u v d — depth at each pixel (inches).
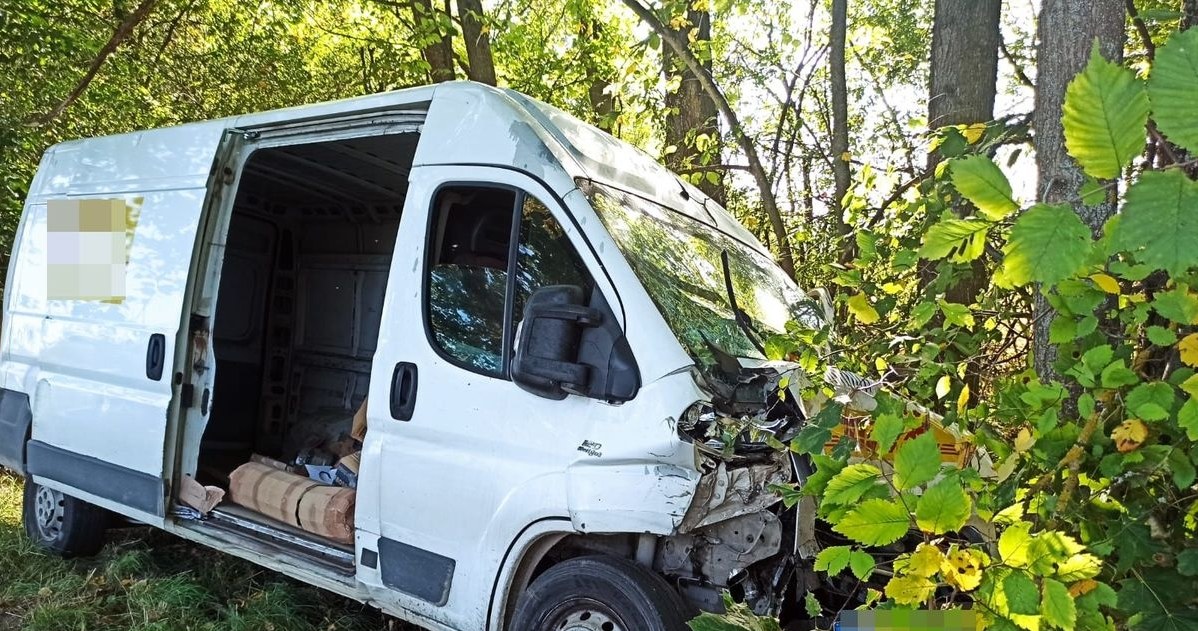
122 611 172.1
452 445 133.2
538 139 133.6
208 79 465.7
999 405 85.0
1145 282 80.5
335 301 241.9
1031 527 65.2
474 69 400.2
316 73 486.3
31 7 358.0
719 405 112.7
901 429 69.5
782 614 117.6
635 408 115.0
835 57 255.0
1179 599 62.2
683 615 113.7
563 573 121.3
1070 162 98.0
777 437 112.1
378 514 141.3
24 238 224.8
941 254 65.9
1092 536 66.9
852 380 115.6
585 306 120.7
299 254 249.1
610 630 116.8
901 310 115.3
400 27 468.4
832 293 215.2
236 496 180.2
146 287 185.6
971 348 100.0
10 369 219.0
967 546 69.4
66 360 200.8
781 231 259.1
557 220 127.6
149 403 179.5
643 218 141.0
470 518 128.8
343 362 237.1
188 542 217.5
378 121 157.5
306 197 232.5
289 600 172.7
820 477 74.1
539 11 442.6
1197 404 61.4
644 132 315.9
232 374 231.8
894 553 115.6
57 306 208.1
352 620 170.9
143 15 385.7
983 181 59.0
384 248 233.8
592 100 399.9
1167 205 44.8
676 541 119.8
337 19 486.9
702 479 109.5
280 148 194.4
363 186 217.3
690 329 125.1
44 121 364.2
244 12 464.8
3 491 271.3
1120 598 62.7
